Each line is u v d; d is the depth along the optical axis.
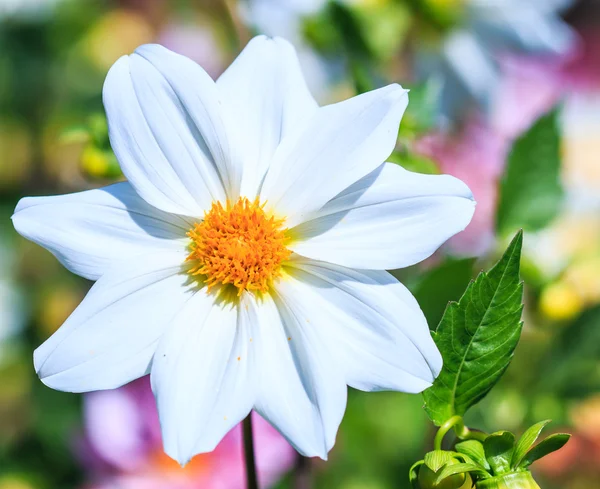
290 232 0.45
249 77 0.46
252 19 0.57
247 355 0.44
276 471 0.55
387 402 0.58
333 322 0.44
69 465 0.59
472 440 0.44
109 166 0.50
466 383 0.45
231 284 0.45
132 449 0.56
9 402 0.61
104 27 0.73
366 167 0.44
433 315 0.49
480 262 0.53
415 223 0.44
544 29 0.58
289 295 0.45
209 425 0.43
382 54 0.55
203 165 0.45
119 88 0.45
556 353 0.54
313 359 0.43
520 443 0.43
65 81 0.73
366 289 0.44
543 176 0.53
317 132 0.45
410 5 0.57
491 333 0.44
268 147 0.46
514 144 0.53
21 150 0.72
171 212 0.45
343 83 0.59
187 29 0.71
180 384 0.43
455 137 0.58
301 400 0.43
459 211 0.44
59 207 0.44
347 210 0.45
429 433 0.51
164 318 0.44
